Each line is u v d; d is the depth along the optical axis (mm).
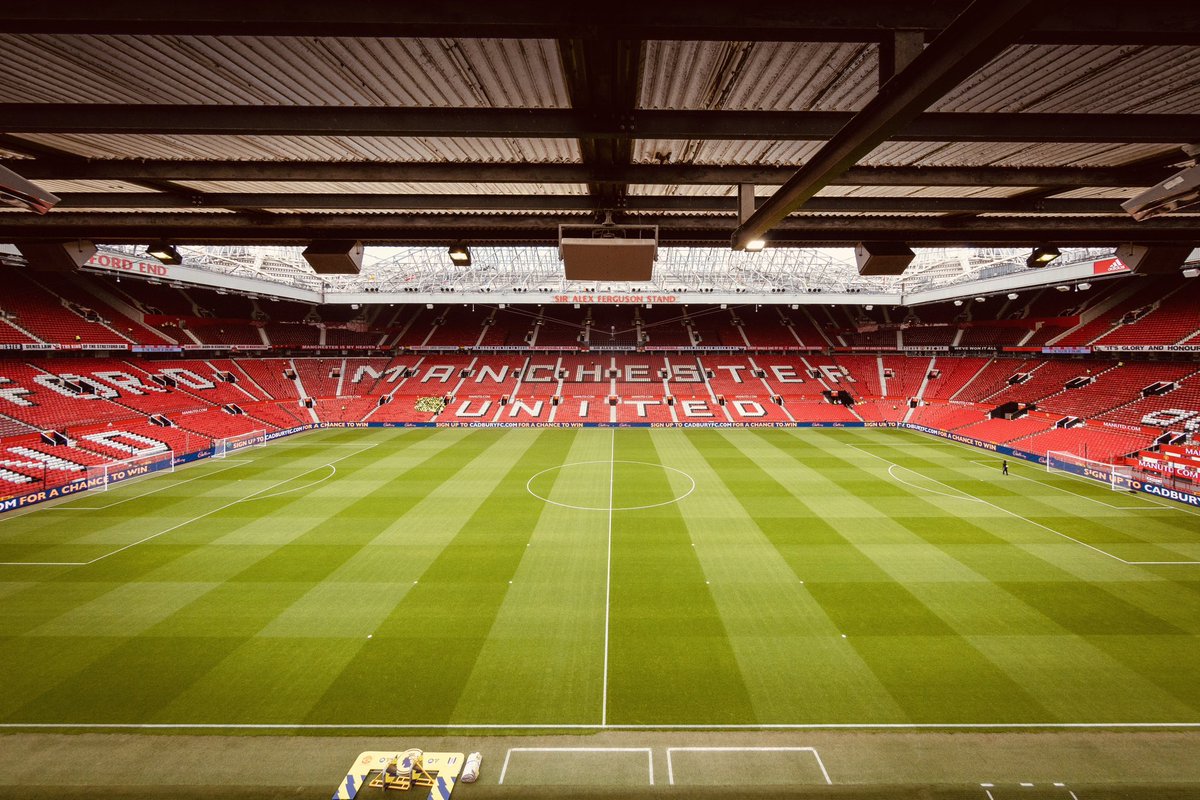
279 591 13070
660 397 46594
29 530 17438
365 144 6352
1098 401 32375
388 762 7406
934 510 19609
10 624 11508
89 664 10062
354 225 8945
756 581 13617
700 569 14375
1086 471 24844
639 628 11344
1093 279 31781
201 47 4461
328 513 19281
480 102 5516
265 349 46969
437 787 7062
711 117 5605
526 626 11422
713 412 44031
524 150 6582
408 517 18828
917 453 30875
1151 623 11492
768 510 19656
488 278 45312
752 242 7211
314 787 7234
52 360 32781
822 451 31484
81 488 22281
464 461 28688
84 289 36469
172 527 17750
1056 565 14562
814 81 5082
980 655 10328
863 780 7297
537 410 44406
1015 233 9062
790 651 10477
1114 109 5430
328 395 45969
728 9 3859
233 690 9312
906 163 6902
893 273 9547
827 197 8195
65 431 27625
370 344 50875
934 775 7352
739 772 7484
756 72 4934
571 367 51281
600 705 8922
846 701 9008
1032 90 5047
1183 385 29891
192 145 6344
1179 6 3760
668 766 7605
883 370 48938
